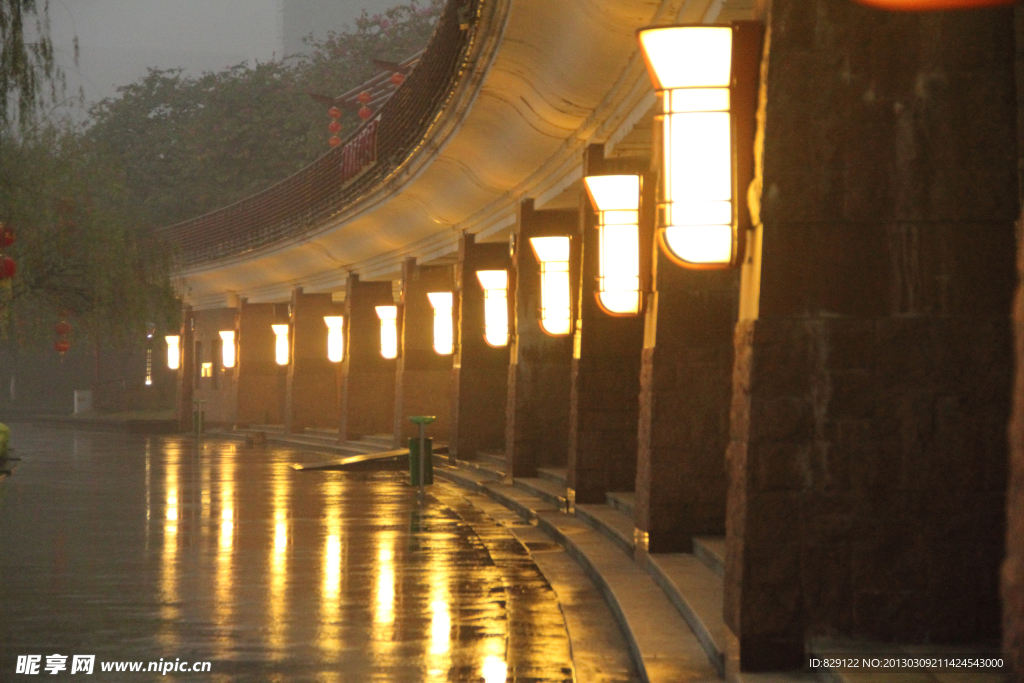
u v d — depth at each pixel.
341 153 28.88
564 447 18.94
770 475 6.59
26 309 29.69
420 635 8.86
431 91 19.34
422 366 27.84
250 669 7.80
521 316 18.83
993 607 6.53
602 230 11.67
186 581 11.34
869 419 6.59
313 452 33.28
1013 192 6.62
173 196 53.84
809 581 6.56
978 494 6.55
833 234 6.65
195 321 46.25
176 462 29.25
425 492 20.88
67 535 14.88
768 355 6.63
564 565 12.16
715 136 6.73
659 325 10.96
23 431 47.66
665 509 10.82
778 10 6.63
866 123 6.64
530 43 13.91
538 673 7.68
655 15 11.28
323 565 12.31
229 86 54.38
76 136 29.34
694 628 8.02
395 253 28.72
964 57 6.64
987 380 6.59
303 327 36.31
